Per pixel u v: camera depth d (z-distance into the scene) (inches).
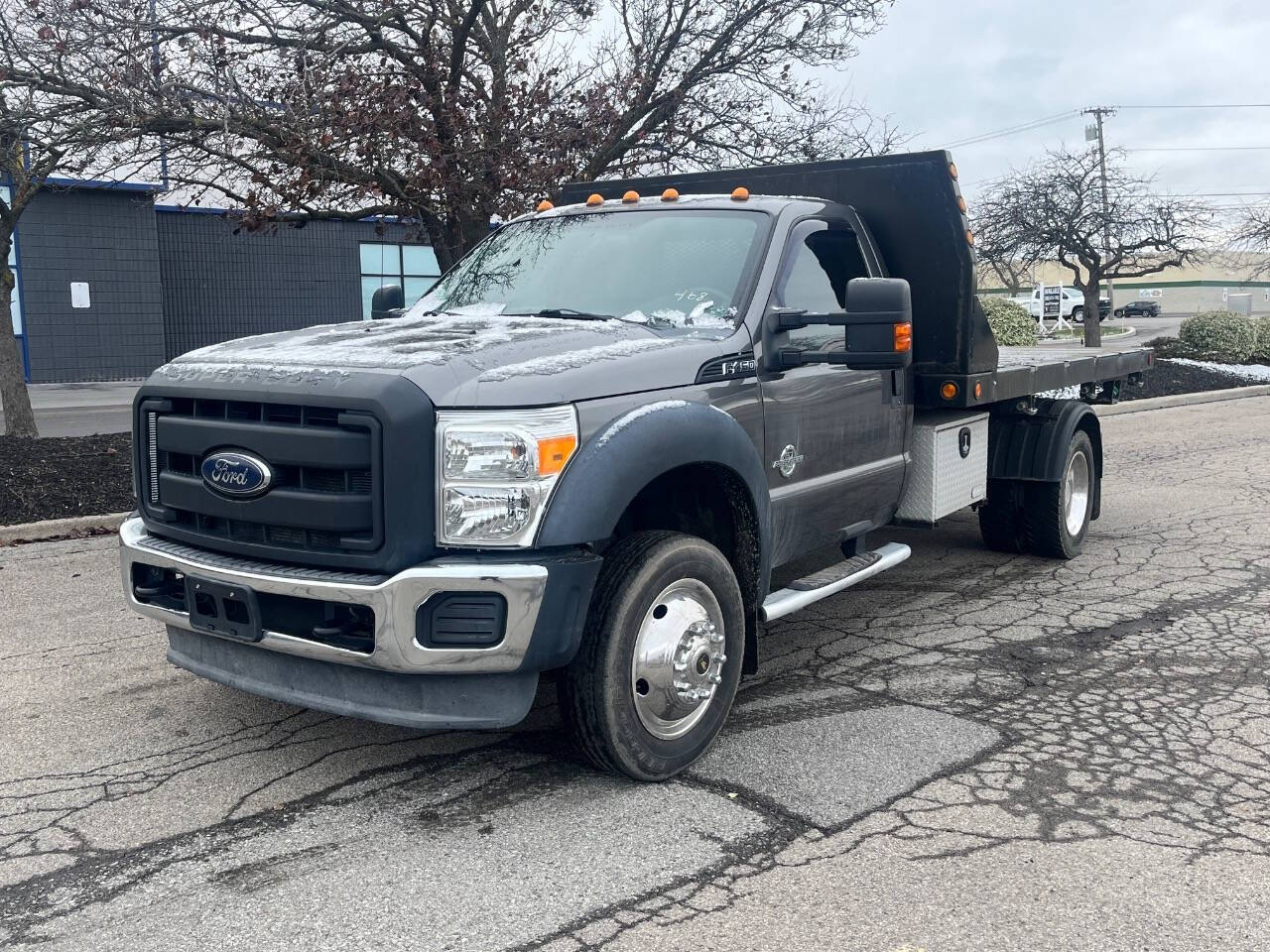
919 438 238.2
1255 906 123.0
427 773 161.9
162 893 128.5
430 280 1190.3
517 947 116.3
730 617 166.7
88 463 386.3
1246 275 3024.1
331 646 142.3
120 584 275.9
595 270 199.8
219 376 154.1
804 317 183.5
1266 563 284.4
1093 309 977.5
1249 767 161.5
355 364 146.9
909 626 236.8
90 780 160.4
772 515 183.8
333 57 354.3
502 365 148.7
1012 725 178.5
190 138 350.0
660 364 162.1
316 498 142.3
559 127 381.1
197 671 163.2
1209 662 208.7
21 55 328.8
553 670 203.8
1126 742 171.2
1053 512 285.6
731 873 131.6
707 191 257.8
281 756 168.9
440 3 371.6
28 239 954.1
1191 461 463.8
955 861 133.7
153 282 1006.4
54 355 974.4
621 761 151.9
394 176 367.2
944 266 230.2
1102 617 240.4
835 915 121.6
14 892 129.3
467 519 140.5
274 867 134.4
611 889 128.1
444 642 138.9
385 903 125.3
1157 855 135.0
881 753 167.5
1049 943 115.9
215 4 346.9
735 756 166.9
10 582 277.4
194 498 155.2
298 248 1105.4
